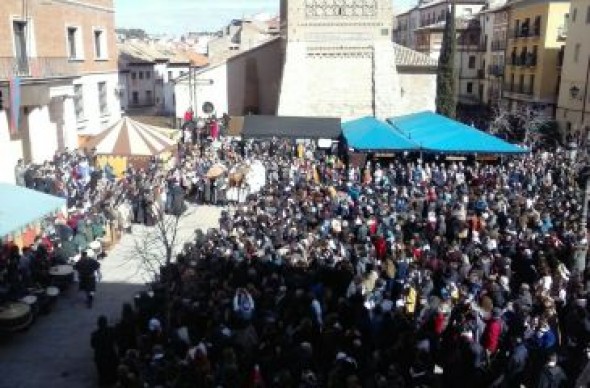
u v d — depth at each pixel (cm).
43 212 1605
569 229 1602
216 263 1406
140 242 2028
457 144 2606
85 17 3334
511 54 5591
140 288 1655
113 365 1126
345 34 3766
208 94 4388
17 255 1520
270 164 2691
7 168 2492
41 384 1167
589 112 4150
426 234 1652
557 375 937
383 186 2264
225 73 4366
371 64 3812
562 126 4584
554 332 1070
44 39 2842
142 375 968
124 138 2416
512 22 5584
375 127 2844
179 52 7819
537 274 1343
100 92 3669
